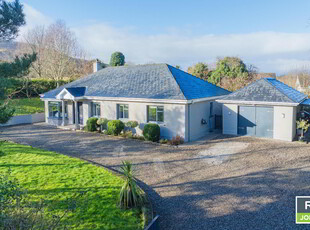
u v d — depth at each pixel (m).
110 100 23.28
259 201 9.60
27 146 18.48
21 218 6.45
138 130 21.83
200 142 19.34
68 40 45.31
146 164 14.30
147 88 22.25
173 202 9.70
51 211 8.60
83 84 27.98
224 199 9.84
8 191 6.93
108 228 7.87
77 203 9.37
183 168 13.52
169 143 18.72
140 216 8.62
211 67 46.44
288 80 44.50
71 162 14.49
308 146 17.39
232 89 35.72
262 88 21.08
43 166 13.73
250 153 15.98
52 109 29.03
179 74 24.41
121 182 11.46
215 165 13.88
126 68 28.02
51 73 41.56
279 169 13.02
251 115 20.83
